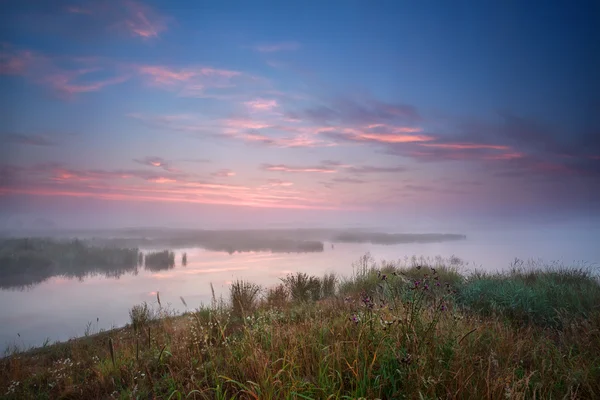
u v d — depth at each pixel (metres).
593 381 3.38
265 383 2.97
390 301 5.10
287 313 6.66
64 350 7.57
